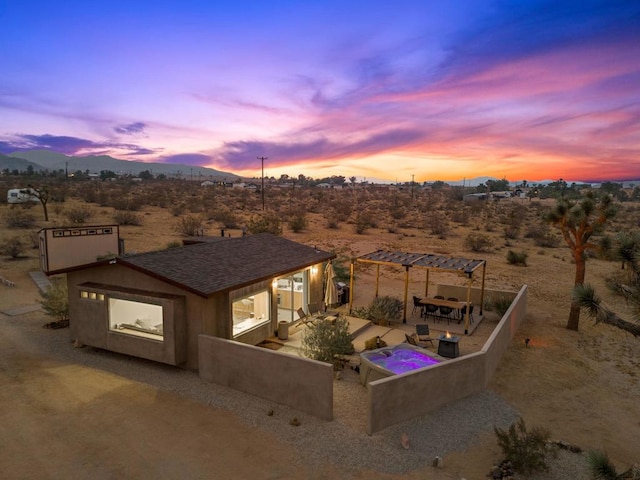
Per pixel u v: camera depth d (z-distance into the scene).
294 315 16.67
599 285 25.23
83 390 10.57
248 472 7.59
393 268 29.27
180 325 11.54
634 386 12.61
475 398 11.04
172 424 9.09
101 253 23.33
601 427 10.13
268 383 10.24
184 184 149.00
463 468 8.06
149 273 11.50
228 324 12.18
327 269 17.88
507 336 14.78
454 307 16.44
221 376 11.01
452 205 85.62
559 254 36.50
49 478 7.26
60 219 44.84
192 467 7.67
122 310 12.52
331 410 9.44
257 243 17.25
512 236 44.72
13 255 28.39
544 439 8.38
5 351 13.09
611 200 15.85
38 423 8.98
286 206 76.75
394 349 12.27
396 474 7.75
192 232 40.59
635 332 6.07
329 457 8.14
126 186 109.62
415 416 9.84
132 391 10.58
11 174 175.50
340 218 56.59
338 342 12.46
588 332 17.14
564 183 177.12
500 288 24.23
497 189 174.00
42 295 16.83
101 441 8.38
